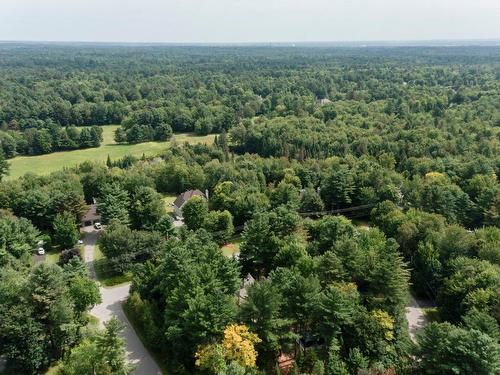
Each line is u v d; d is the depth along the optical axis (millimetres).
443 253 69938
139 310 60062
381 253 61688
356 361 47594
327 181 102500
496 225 86000
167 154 146250
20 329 48906
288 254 65750
